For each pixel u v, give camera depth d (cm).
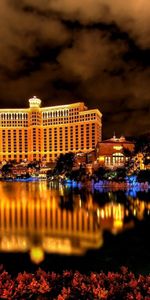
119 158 13600
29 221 3369
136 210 4059
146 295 1112
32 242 2355
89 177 11938
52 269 1739
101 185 9762
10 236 2581
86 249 2139
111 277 1240
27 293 1153
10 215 3884
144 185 8875
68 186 10781
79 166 15425
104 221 3253
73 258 1931
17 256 1984
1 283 1183
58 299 1088
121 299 1104
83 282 1214
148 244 2267
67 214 3822
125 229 2825
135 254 2012
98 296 1109
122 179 10062
